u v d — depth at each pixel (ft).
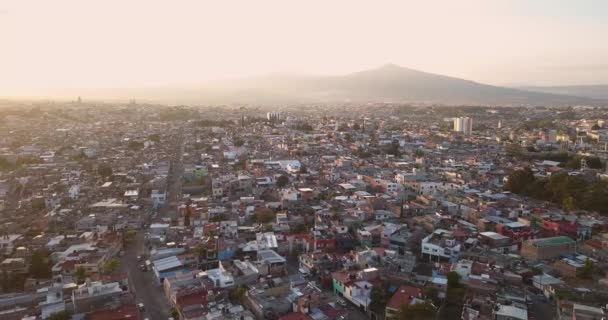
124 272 433.48
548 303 384.88
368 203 643.04
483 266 429.38
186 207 628.28
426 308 332.80
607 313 341.41
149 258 475.72
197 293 369.91
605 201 630.33
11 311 348.79
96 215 601.62
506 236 519.60
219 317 329.31
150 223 603.26
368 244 505.25
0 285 413.39
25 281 417.69
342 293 399.03
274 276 424.05
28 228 573.33
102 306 347.56
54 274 431.43
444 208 633.61
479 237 514.68
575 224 543.80
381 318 353.72
